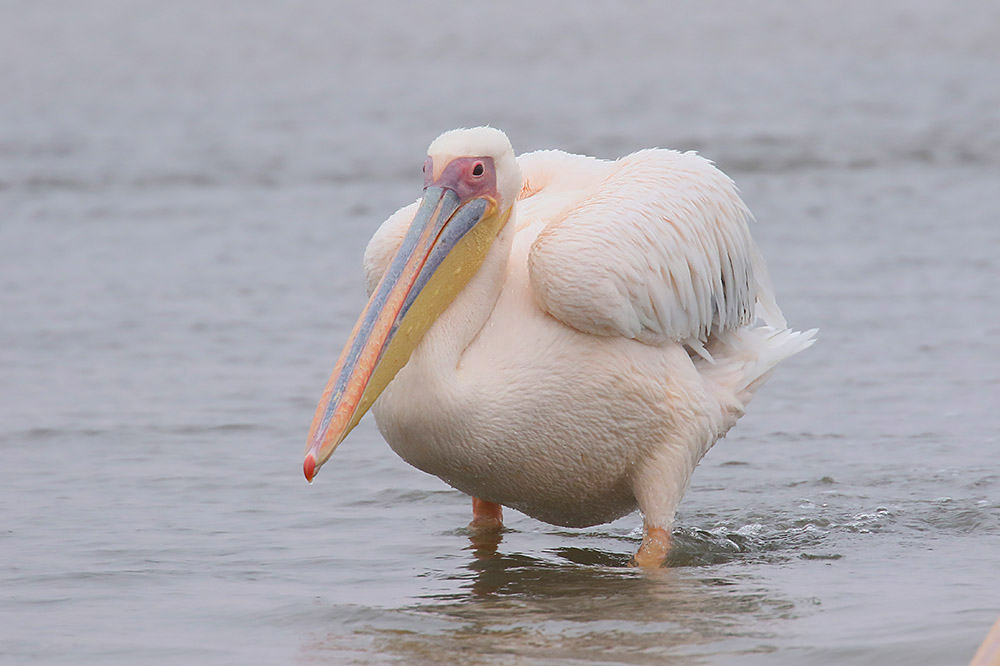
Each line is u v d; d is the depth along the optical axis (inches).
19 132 1413.6
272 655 293.0
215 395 585.3
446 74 1854.1
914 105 1517.0
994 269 808.9
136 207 1072.8
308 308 760.3
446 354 358.0
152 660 290.0
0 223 1014.4
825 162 1205.7
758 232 943.0
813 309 725.3
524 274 379.2
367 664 285.9
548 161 426.6
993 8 2532.0
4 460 488.4
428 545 398.0
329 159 1261.1
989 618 299.6
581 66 1927.9
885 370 607.5
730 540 398.0
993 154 1224.2
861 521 412.2
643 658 286.0
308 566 371.6
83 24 2347.4
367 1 2731.3
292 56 2055.9
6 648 298.0
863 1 2704.2
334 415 330.0
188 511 428.1
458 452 362.3
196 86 1756.9
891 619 304.7
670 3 2709.2
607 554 394.9
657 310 372.8
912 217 976.9
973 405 546.9
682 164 400.8
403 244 359.3
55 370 631.2
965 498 431.5
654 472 383.9
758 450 498.0
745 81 1740.9
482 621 317.1
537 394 363.9
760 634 299.6
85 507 430.3
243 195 1117.7
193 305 768.3
